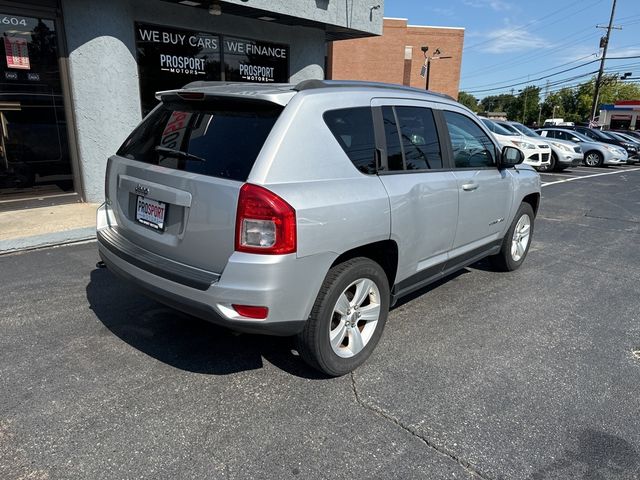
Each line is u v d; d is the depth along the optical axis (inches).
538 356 138.6
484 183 168.7
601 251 255.9
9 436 97.9
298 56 425.7
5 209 280.2
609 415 111.6
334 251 109.8
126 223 127.5
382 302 130.4
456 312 168.6
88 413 105.9
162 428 101.8
